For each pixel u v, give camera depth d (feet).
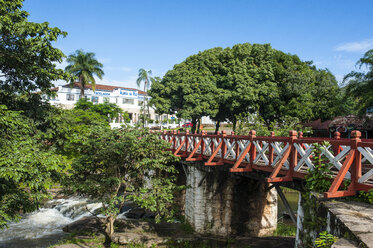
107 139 41.27
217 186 45.01
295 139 22.22
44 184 30.42
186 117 89.40
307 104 80.07
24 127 34.19
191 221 46.37
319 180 18.25
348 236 11.09
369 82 56.13
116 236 43.39
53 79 37.22
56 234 49.55
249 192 45.09
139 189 41.52
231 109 91.35
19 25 31.60
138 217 56.85
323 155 19.16
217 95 91.04
